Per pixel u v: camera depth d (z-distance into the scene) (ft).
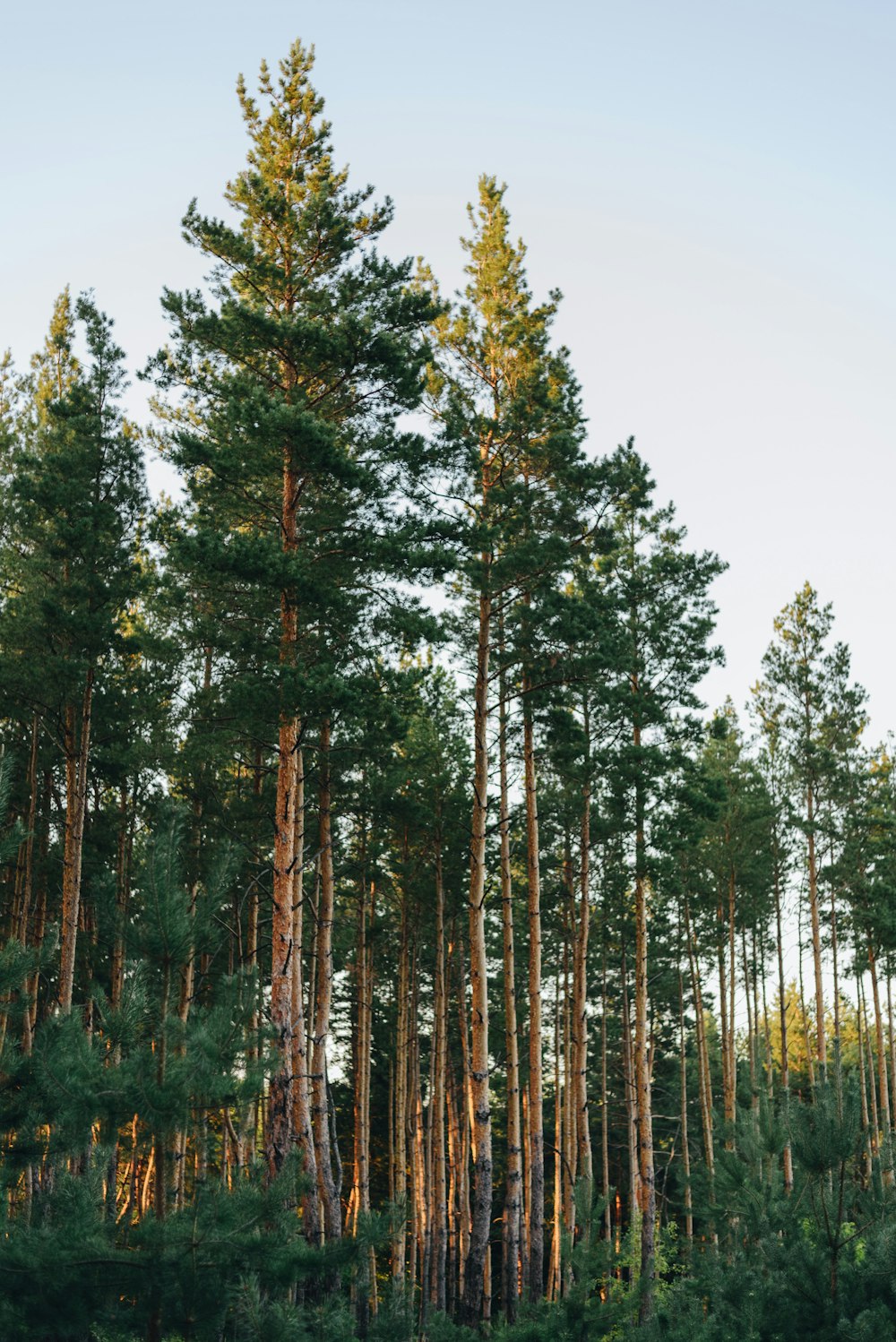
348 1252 35.60
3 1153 32.24
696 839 95.66
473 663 80.07
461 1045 138.51
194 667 83.46
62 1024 33.19
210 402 68.08
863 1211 38.14
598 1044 167.02
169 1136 32.30
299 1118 59.77
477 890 71.67
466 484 77.51
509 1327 52.49
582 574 88.99
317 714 61.52
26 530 78.38
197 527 67.36
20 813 83.61
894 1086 151.43
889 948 134.62
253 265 64.59
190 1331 30.07
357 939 102.32
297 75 71.15
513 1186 78.69
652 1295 55.01
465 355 83.61
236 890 86.69
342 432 67.46
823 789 134.00
